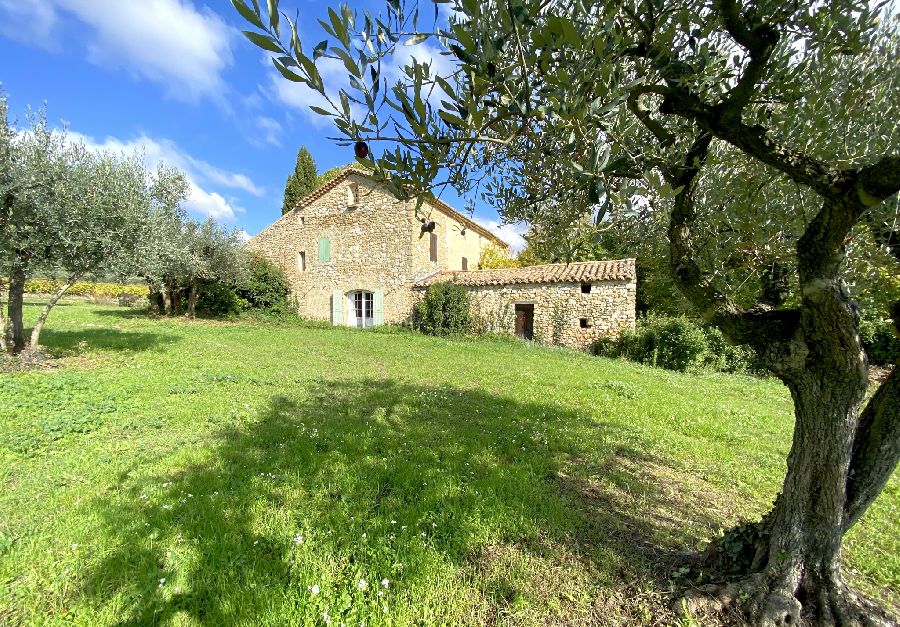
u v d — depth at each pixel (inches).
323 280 730.8
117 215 288.7
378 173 54.4
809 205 98.8
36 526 108.9
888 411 77.4
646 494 138.9
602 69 46.2
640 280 561.0
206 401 229.1
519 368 359.6
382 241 666.8
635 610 86.1
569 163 54.9
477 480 139.6
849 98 83.3
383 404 234.1
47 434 171.8
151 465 147.8
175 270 625.6
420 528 111.3
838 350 71.2
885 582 97.3
